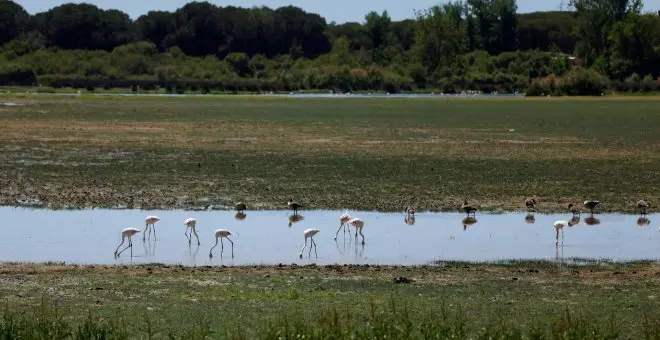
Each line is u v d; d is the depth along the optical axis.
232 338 50.09
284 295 65.62
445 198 119.44
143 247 89.12
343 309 60.09
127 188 124.62
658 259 84.75
